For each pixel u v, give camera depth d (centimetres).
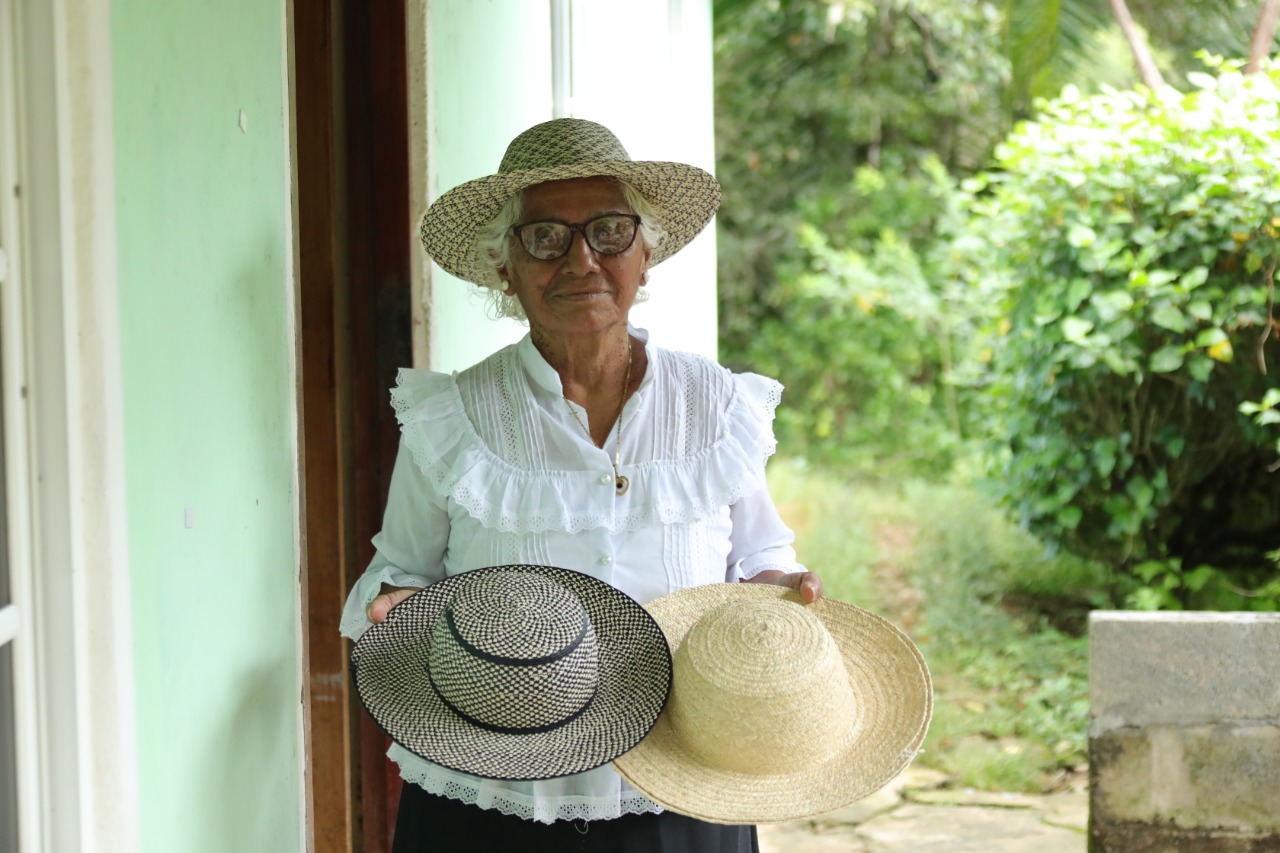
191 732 191
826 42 1088
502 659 189
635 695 201
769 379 233
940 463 926
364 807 326
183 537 188
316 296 298
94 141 159
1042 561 686
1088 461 552
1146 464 552
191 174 192
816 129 1119
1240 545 576
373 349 314
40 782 160
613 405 221
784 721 195
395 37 308
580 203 210
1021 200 548
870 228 1070
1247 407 493
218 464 201
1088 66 780
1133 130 528
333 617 303
